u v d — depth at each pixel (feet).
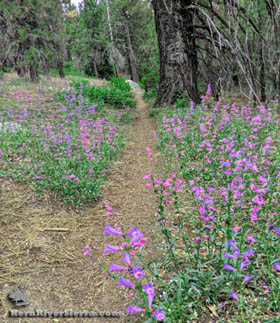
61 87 44.39
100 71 110.73
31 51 47.32
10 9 44.14
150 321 6.10
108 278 8.04
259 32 20.53
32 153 15.84
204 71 40.32
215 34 28.27
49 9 51.11
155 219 10.94
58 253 9.34
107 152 17.31
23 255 9.05
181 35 29.58
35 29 48.65
